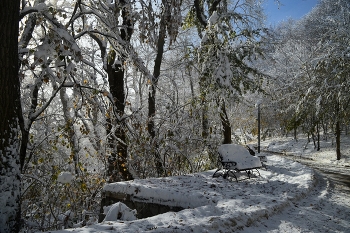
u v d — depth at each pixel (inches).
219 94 539.5
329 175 523.8
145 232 161.8
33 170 352.2
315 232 202.7
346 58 778.8
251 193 284.4
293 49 1203.2
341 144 1187.9
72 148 350.9
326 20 967.0
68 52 270.7
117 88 428.5
